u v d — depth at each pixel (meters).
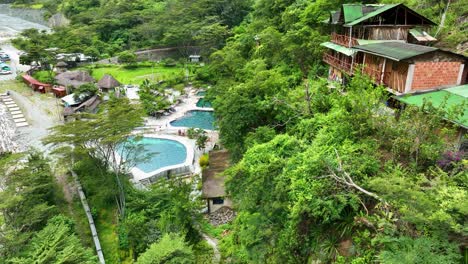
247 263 19.20
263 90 30.86
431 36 29.12
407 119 16.86
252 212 20.34
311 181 15.55
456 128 17.20
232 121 29.33
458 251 10.75
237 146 29.44
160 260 20.38
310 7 41.56
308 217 16.16
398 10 28.64
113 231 28.36
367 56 28.00
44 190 28.89
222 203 29.33
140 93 56.56
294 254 16.50
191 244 25.22
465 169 14.33
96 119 32.28
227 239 24.84
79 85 61.19
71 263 20.66
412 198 11.63
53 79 66.19
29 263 19.98
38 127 48.16
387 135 17.16
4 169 27.30
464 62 22.83
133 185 32.91
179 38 81.31
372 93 19.36
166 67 77.75
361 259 13.23
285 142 19.97
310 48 37.88
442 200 11.52
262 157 19.98
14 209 25.03
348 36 31.22
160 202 29.00
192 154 39.50
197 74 65.00
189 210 27.11
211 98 45.88
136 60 78.25
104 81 63.50
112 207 30.95
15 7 153.25
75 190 32.41
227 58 50.50
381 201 13.16
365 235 13.73
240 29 71.81
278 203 16.77
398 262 10.54
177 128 46.88
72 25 98.38
